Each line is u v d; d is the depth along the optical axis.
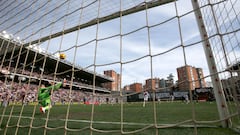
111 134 2.29
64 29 3.64
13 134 2.48
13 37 4.22
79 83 33.91
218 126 2.32
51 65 25.19
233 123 2.31
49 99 5.49
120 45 2.58
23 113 5.59
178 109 6.54
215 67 2.27
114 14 3.32
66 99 26.00
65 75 31.11
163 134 2.14
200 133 2.07
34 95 18.30
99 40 2.85
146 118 3.78
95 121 3.46
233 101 2.29
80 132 2.45
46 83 12.79
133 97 30.38
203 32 2.36
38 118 4.11
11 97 11.98
